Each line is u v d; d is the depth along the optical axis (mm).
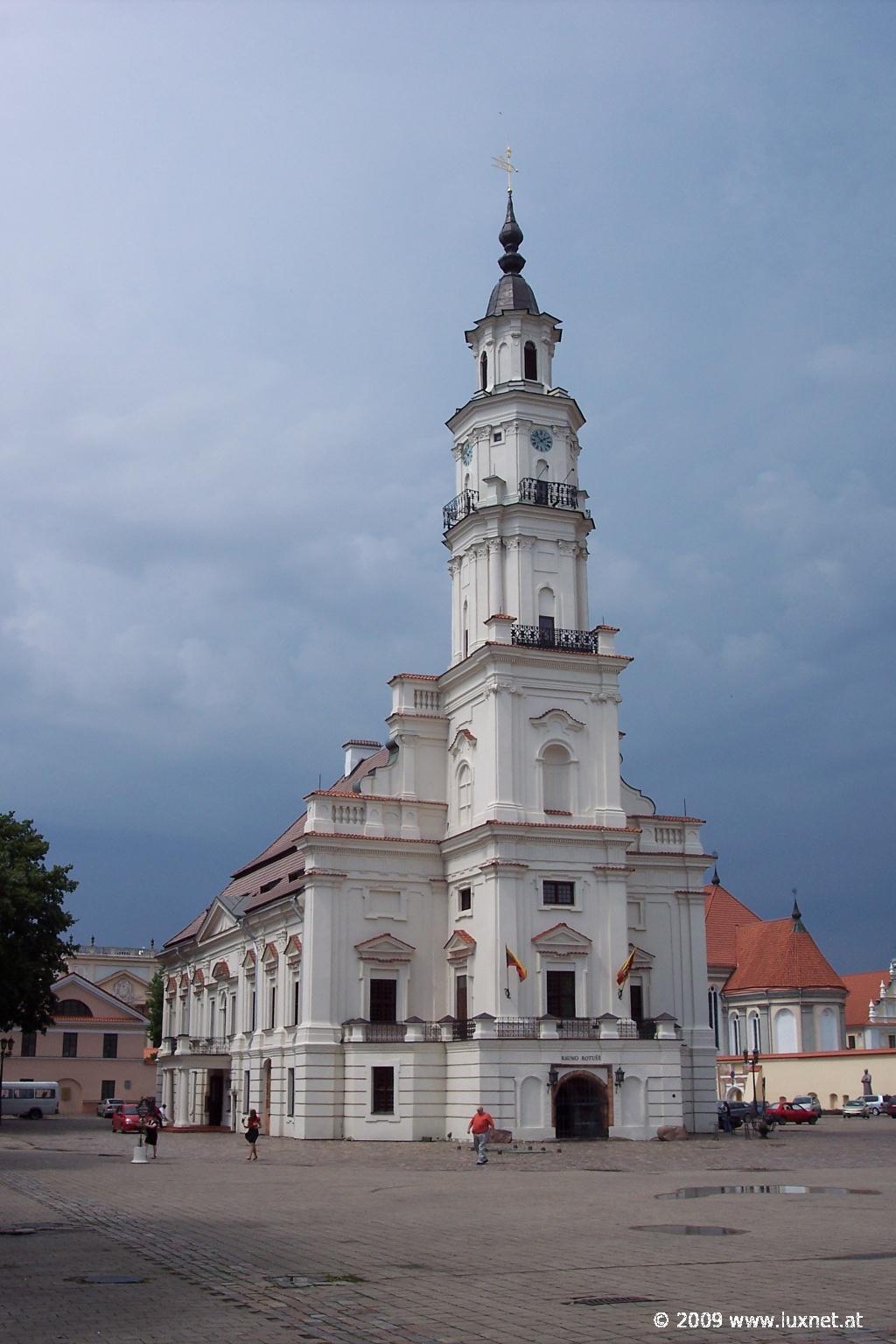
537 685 62219
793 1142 54812
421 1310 15703
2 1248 21359
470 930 61438
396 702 66500
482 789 61750
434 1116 57719
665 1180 35875
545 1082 55344
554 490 65875
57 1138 61062
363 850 63094
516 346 67688
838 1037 97375
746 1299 16172
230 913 75375
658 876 65812
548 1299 16344
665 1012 64125
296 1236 22828
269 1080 65562
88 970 141125
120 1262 19703
